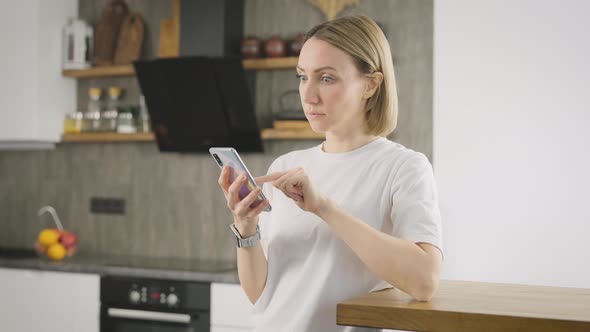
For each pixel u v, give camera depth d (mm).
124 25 3979
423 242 1339
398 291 1438
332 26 1430
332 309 1440
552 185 2734
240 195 1427
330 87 1408
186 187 3867
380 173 1460
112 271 3373
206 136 3613
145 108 3838
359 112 1486
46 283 3521
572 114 2719
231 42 3568
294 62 3447
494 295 1409
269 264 1532
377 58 1438
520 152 2783
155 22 3953
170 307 3234
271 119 3656
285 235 1509
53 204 4188
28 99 3824
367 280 1447
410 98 3377
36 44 3809
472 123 2857
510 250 2781
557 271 2717
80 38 3965
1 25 3887
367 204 1447
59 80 3977
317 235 1474
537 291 1479
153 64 3459
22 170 4266
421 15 3373
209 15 3494
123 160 4020
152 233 3939
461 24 2889
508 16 2822
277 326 1490
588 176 2688
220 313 3137
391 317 1245
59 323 3484
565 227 2713
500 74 2824
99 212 4070
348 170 1498
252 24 3701
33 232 4230
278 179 1316
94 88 4047
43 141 3945
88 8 4109
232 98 3426
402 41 3400
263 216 1614
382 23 3434
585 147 2695
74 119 3975
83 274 3438
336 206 1339
